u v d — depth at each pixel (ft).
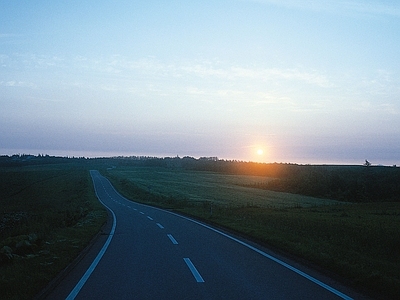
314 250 41.75
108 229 72.13
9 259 37.65
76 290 28.53
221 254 43.70
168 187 267.39
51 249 44.09
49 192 224.12
